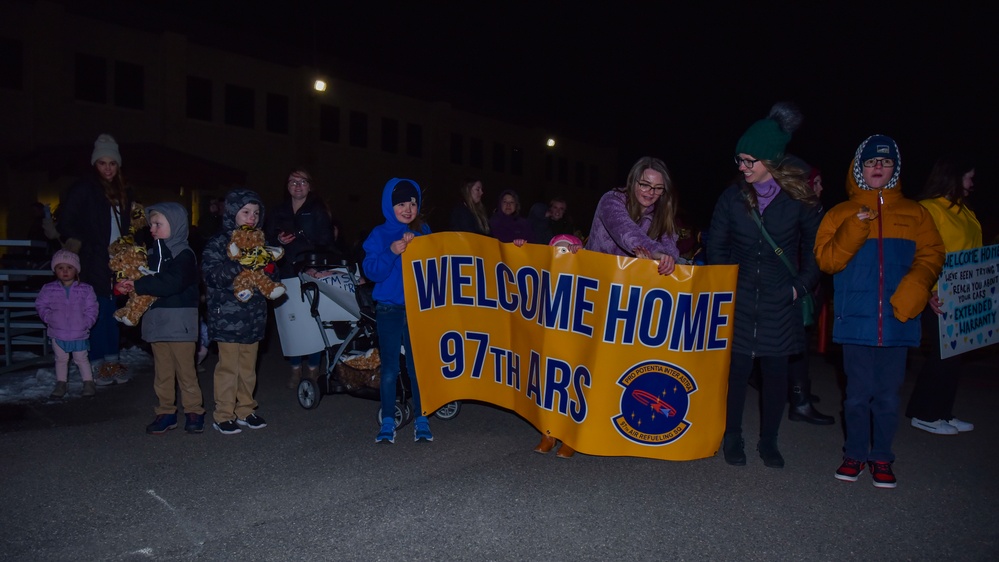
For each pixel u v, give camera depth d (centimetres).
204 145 2492
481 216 793
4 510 401
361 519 391
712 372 486
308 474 464
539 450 515
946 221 562
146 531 374
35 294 791
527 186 3947
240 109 2617
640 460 503
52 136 2123
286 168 2762
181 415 619
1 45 2039
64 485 440
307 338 659
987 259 584
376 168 3128
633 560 347
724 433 504
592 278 488
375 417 614
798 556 354
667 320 480
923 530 388
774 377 492
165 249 542
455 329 548
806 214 477
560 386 501
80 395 684
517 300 531
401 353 576
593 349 487
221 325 547
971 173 568
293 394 709
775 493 441
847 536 379
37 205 1409
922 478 474
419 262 534
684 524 391
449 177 3453
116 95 2278
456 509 407
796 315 491
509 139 3825
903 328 449
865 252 456
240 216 545
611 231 490
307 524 384
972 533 385
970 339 577
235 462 487
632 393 485
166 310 543
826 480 466
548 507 412
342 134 2984
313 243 693
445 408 609
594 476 467
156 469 471
